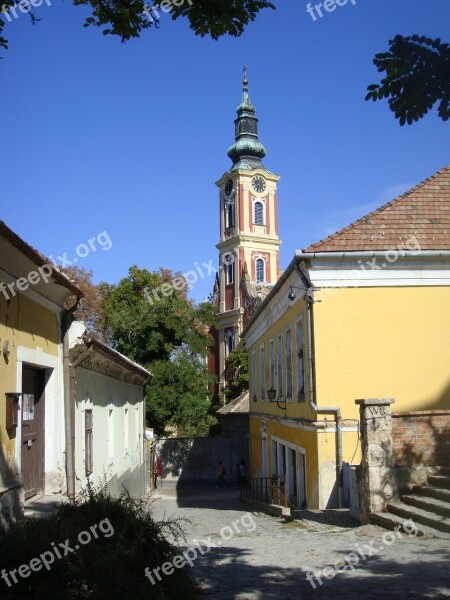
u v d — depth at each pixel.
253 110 69.31
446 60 3.35
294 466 18.53
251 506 20.30
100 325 40.25
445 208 15.72
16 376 8.48
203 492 31.19
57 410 10.43
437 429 10.43
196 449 37.75
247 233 64.50
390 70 3.42
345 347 14.44
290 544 9.04
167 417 36.88
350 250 14.55
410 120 3.52
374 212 15.55
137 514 6.83
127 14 5.80
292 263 15.24
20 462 8.62
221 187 68.44
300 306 16.03
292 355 17.38
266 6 5.70
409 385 14.41
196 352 37.16
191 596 6.05
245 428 38.03
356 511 11.27
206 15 5.70
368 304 14.61
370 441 10.11
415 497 9.59
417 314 14.62
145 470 26.72
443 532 8.25
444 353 14.56
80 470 11.36
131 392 21.38
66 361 10.69
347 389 14.29
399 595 5.79
